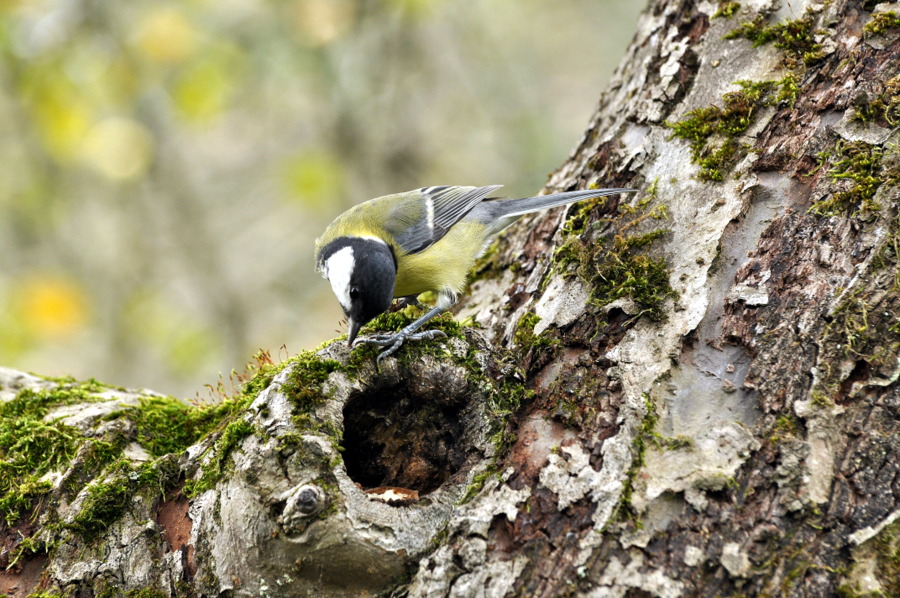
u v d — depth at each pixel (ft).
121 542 22.54
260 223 70.64
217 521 21.57
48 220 61.82
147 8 55.36
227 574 21.24
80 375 62.85
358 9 59.77
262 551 20.74
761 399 21.09
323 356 22.95
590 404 22.17
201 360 60.03
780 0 28.25
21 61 52.16
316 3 57.82
